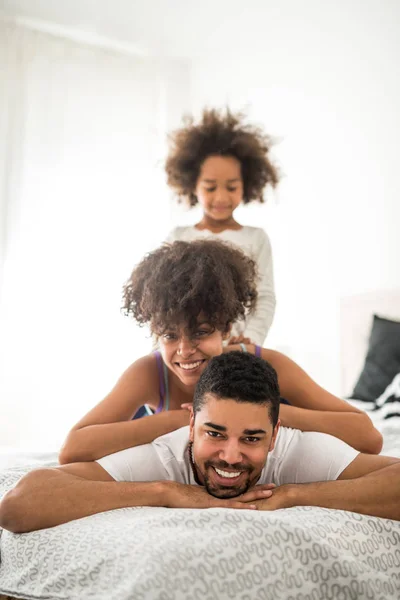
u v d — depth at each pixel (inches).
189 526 37.8
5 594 41.5
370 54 129.9
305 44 144.4
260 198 95.0
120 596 33.3
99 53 163.2
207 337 51.9
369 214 129.4
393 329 113.7
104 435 51.4
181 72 173.2
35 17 150.9
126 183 163.5
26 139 151.9
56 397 149.1
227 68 163.9
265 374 42.3
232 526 37.5
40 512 42.8
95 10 147.4
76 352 152.4
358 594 37.0
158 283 52.1
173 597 33.0
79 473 46.1
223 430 41.2
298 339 144.9
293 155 147.6
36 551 41.1
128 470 47.4
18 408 144.5
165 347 52.7
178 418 52.3
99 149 161.0
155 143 167.8
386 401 103.8
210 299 51.1
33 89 153.6
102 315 156.4
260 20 150.8
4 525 43.2
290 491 44.2
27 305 147.8
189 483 47.9
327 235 138.6
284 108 149.5
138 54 168.1
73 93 159.0
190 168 92.2
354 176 132.9
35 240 150.4
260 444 42.0
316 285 140.8
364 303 126.6
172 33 158.4
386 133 126.5
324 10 138.9
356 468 46.6
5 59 150.5
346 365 128.7
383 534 42.1
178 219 167.3
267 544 36.8
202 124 92.4
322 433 50.8
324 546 37.7
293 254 146.9
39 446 101.3
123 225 161.8
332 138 138.1
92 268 156.7
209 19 151.1
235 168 89.3
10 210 147.6
